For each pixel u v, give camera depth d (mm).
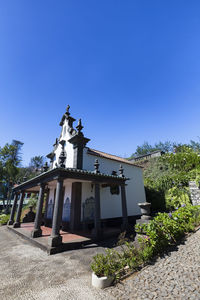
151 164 21516
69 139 10781
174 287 3035
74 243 6098
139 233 5125
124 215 8781
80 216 9102
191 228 5980
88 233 8016
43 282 3482
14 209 12938
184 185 12234
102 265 3498
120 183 9188
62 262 4625
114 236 7801
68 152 11281
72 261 4695
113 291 3043
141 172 15523
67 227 9117
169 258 4184
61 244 5777
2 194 26109
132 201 13195
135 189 13977
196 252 4336
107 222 10531
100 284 3203
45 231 9164
